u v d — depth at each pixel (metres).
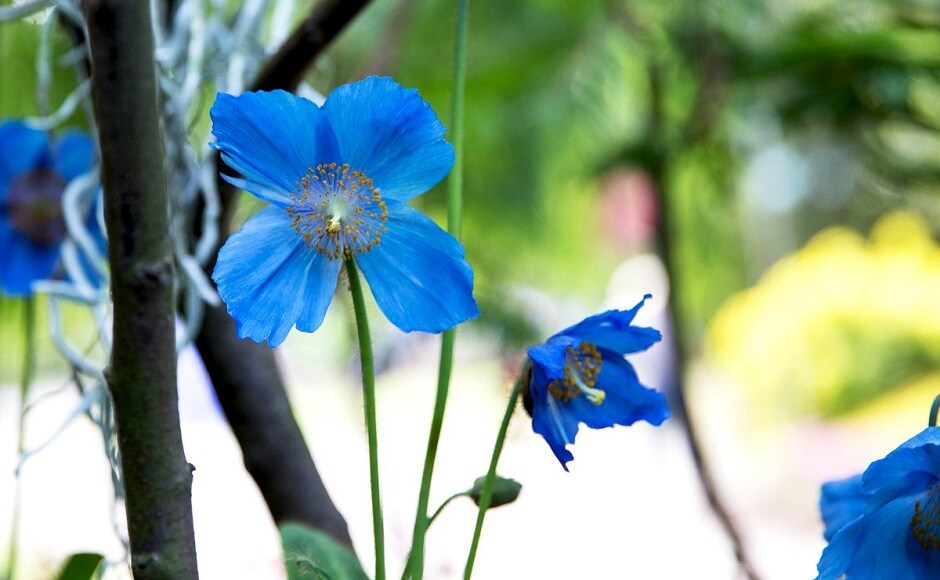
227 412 0.77
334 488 2.60
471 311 0.59
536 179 1.54
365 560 1.83
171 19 0.80
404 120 0.59
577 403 0.63
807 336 2.98
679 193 1.61
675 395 1.31
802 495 3.55
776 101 1.35
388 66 1.11
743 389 3.28
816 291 2.97
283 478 0.77
